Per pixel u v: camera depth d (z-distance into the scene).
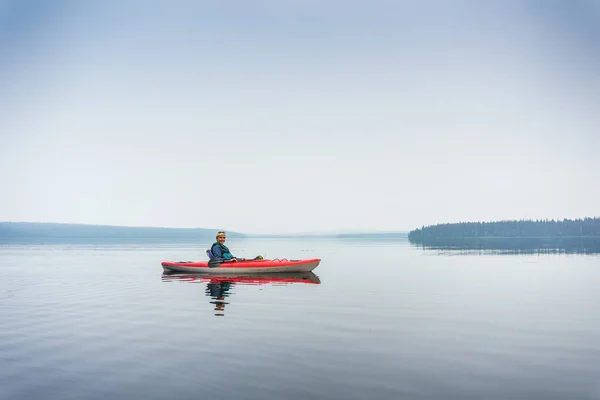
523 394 5.90
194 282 21.05
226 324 10.55
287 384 6.28
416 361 7.38
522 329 9.91
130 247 90.06
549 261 35.28
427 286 18.75
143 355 7.80
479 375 6.67
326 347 8.30
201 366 7.14
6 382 6.46
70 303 14.29
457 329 9.91
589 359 7.51
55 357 7.72
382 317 11.41
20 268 30.81
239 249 80.50
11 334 9.59
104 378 6.59
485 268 28.70
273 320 11.05
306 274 25.06
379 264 34.06
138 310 12.78
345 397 5.79
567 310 12.48
